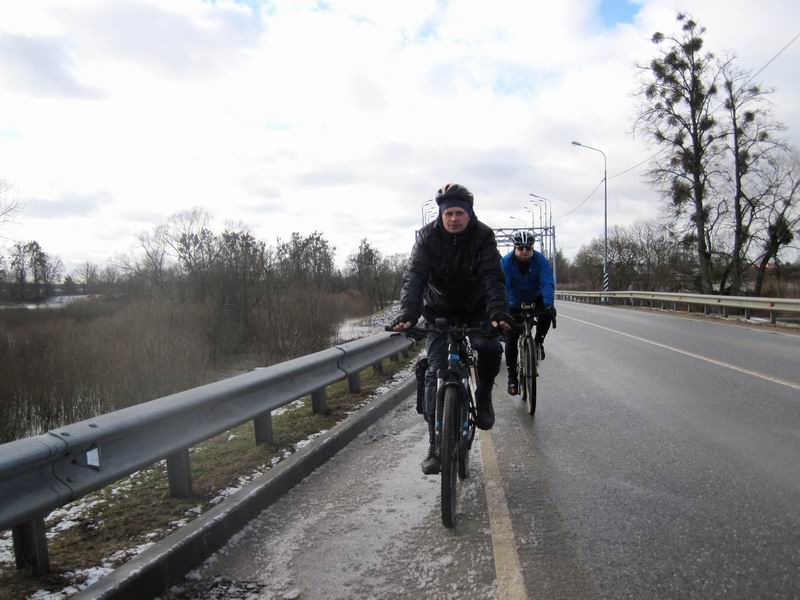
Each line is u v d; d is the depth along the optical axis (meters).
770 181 30.30
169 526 3.43
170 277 32.91
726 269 32.59
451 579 2.94
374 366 9.41
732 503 3.77
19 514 2.64
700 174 30.47
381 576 3.00
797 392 7.10
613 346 12.58
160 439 3.63
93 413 15.88
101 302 32.56
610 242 62.12
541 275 6.60
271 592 2.89
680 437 5.34
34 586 2.74
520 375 7.04
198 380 18.19
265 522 3.74
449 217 3.86
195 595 2.87
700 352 11.10
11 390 15.37
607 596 2.73
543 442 5.37
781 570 2.90
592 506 3.81
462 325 4.31
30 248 67.75
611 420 6.09
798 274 36.00
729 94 29.78
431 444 3.97
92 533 3.37
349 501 4.08
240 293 28.33
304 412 6.59
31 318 26.67
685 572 2.92
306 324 24.62
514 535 3.41
